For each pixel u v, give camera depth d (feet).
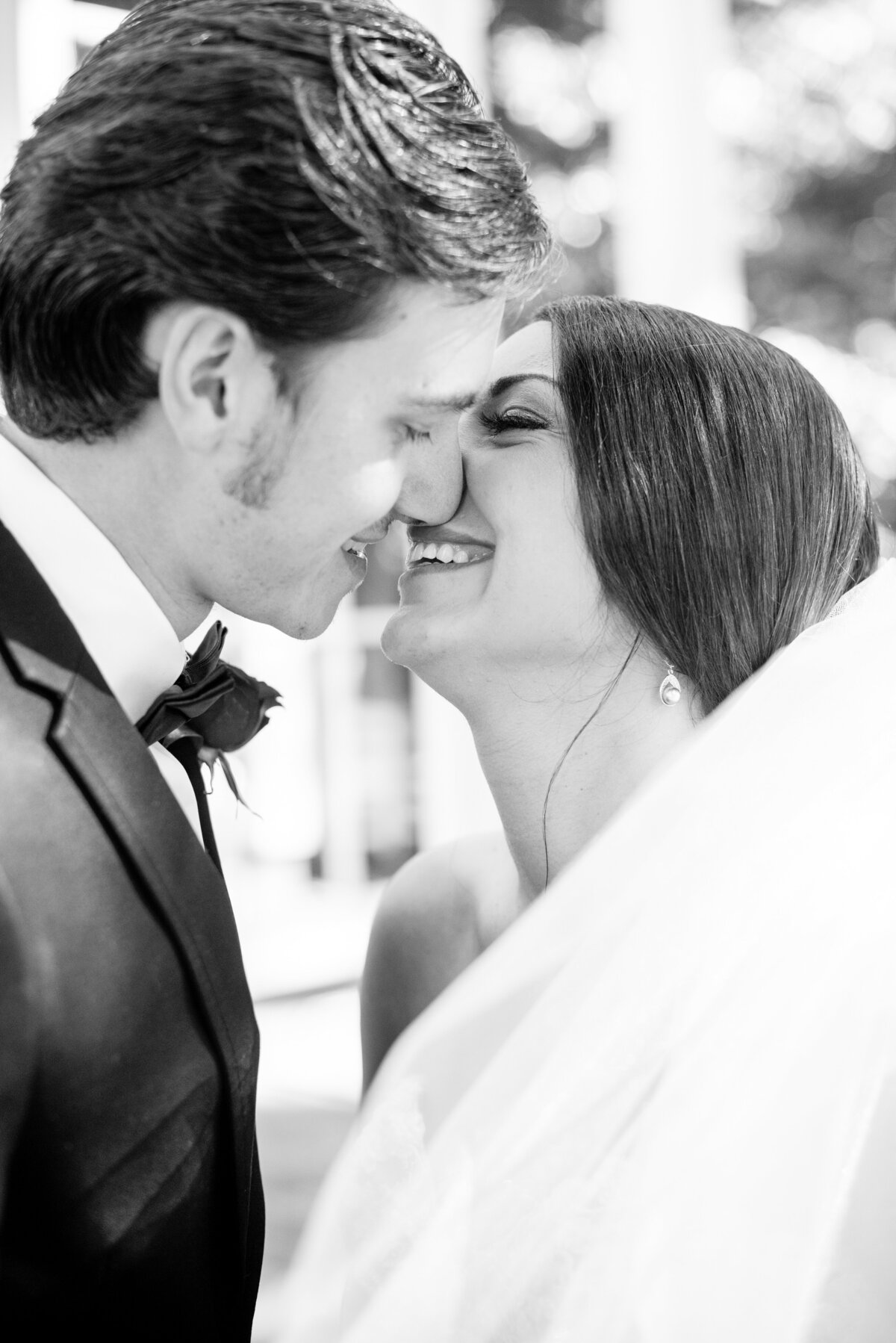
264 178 4.06
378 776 19.31
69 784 3.91
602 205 18.37
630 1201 4.30
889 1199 4.28
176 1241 4.06
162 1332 4.10
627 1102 4.45
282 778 17.97
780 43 20.18
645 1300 4.22
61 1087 3.78
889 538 6.69
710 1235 4.25
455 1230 4.42
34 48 12.07
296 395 4.36
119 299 4.16
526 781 5.64
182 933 4.04
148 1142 3.97
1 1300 3.87
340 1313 4.46
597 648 5.37
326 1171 11.32
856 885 4.53
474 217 4.34
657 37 15.38
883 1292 4.23
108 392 4.29
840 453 5.66
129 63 4.19
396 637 5.47
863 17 20.27
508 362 5.61
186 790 5.15
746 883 4.50
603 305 5.68
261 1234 4.79
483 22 15.30
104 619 4.36
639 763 5.47
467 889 6.57
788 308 20.86
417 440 5.08
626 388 5.31
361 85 4.16
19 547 4.11
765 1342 4.18
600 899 4.58
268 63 4.09
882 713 4.69
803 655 4.80
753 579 5.36
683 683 5.49
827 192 20.65
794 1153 4.31
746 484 5.33
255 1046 4.32
